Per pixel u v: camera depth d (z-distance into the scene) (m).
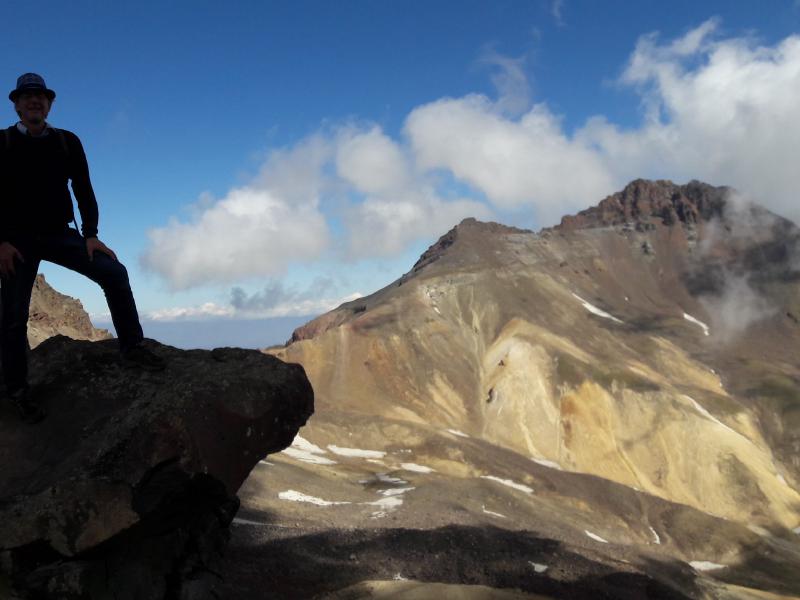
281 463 59.91
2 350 8.91
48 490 8.25
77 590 8.27
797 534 106.50
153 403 9.09
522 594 24.69
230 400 9.48
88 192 9.04
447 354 146.62
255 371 10.08
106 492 8.42
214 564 11.41
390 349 141.50
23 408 9.04
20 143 8.29
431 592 22.33
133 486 8.56
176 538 10.29
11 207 8.47
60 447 8.96
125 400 9.54
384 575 25.47
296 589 20.88
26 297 8.88
